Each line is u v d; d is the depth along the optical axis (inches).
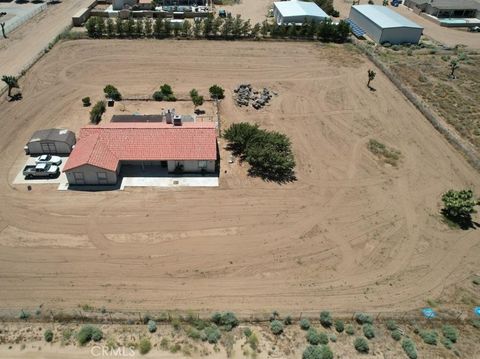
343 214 1769.2
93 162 1780.3
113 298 1380.4
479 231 1740.9
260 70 2869.1
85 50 3006.9
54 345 1219.9
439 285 1499.8
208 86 2637.8
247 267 1515.7
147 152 1892.2
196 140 1940.2
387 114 2477.9
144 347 1216.8
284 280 1476.4
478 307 1424.7
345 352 1238.9
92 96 2480.3
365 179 1969.7
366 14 3656.5
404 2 4539.9
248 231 1658.5
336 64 3026.6
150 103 2438.5
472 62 3161.9
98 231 1620.3
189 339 1254.3
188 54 3026.6
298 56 3110.2
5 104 2348.7
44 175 1850.4
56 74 2684.5
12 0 3961.6
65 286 1414.9
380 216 1774.1
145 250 1555.1
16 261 1491.1
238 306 1376.7
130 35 3248.0
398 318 1362.0
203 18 3619.6
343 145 2186.3
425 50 3341.5
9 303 1349.7
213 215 1718.8
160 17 3649.1
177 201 1776.6
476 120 2452.0
